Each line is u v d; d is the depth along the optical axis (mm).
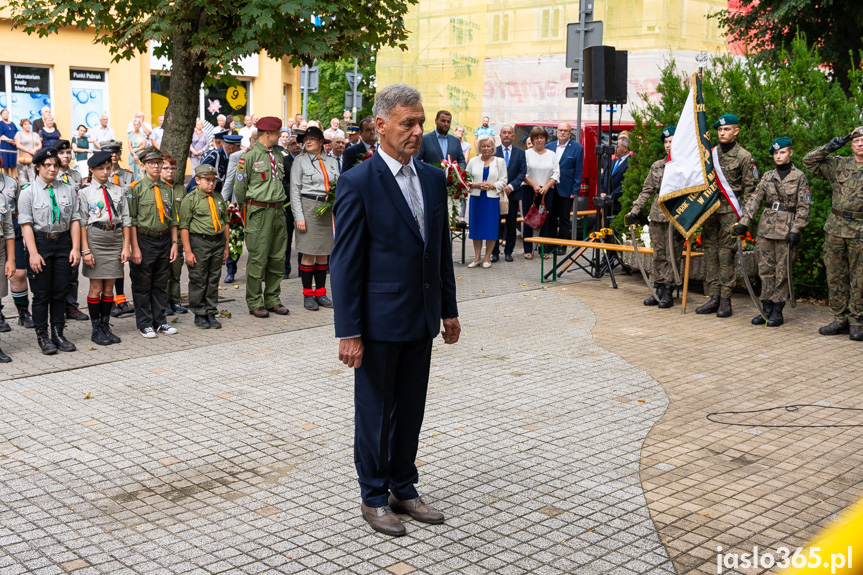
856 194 8109
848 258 8266
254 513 4414
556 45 20500
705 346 8047
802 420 5934
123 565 3834
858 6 17094
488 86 21875
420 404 4316
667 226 9781
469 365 7348
